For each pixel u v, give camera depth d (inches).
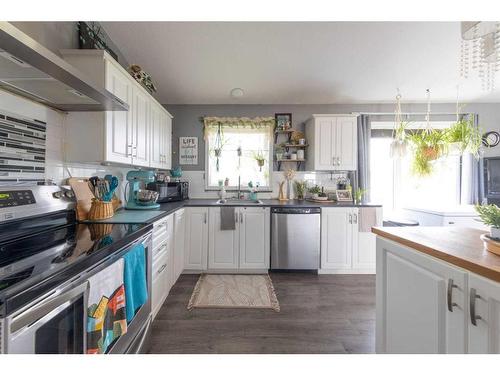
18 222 48.3
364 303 89.0
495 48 45.9
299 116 142.5
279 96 131.3
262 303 87.4
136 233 53.3
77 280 34.8
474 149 80.9
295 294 95.4
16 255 37.4
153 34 79.6
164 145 114.2
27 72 42.2
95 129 66.1
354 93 127.5
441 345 37.3
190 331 71.3
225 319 77.6
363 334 71.1
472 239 45.2
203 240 114.5
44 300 29.4
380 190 153.4
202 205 114.0
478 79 111.4
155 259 74.4
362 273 116.7
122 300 45.9
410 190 153.3
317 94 128.8
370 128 140.3
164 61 95.8
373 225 115.6
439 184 151.3
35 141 56.6
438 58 94.2
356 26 75.7
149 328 62.0
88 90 51.0
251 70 103.4
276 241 114.0
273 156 142.3
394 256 49.4
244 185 144.3
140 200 92.3
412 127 143.5
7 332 25.2
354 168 128.1
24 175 53.8
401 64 98.9
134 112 80.7
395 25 74.9
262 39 82.4
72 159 66.1
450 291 35.8
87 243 44.1
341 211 115.4
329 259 115.4
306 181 142.1
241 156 144.2
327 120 128.4
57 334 32.0
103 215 66.7
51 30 61.5
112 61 65.2
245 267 114.6
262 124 140.9
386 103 141.6
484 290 31.2
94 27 73.0
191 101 137.6
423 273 41.1
